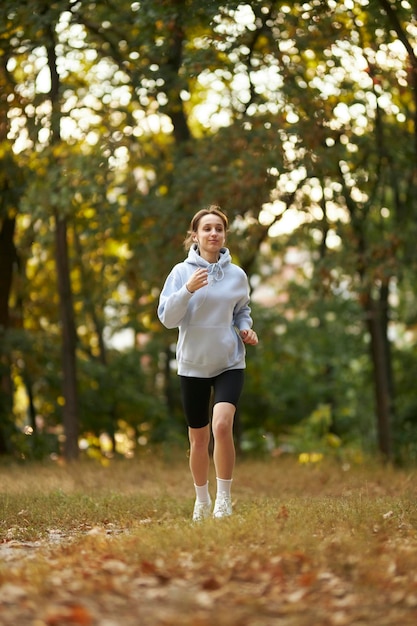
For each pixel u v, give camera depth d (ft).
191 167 51.62
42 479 36.40
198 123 69.87
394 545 17.58
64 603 13.48
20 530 22.66
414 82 47.60
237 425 59.57
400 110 52.70
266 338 76.23
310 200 52.75
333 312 74.90
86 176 48.91
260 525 18.53
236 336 23.48
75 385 55.16
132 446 77.66
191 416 23.71
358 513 21.16
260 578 14.78
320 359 82.43
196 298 22.93
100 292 71.82
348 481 36.37
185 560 16.07
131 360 80.64
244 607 13.28
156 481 37.14
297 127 48.80
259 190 49.67
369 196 57.41
